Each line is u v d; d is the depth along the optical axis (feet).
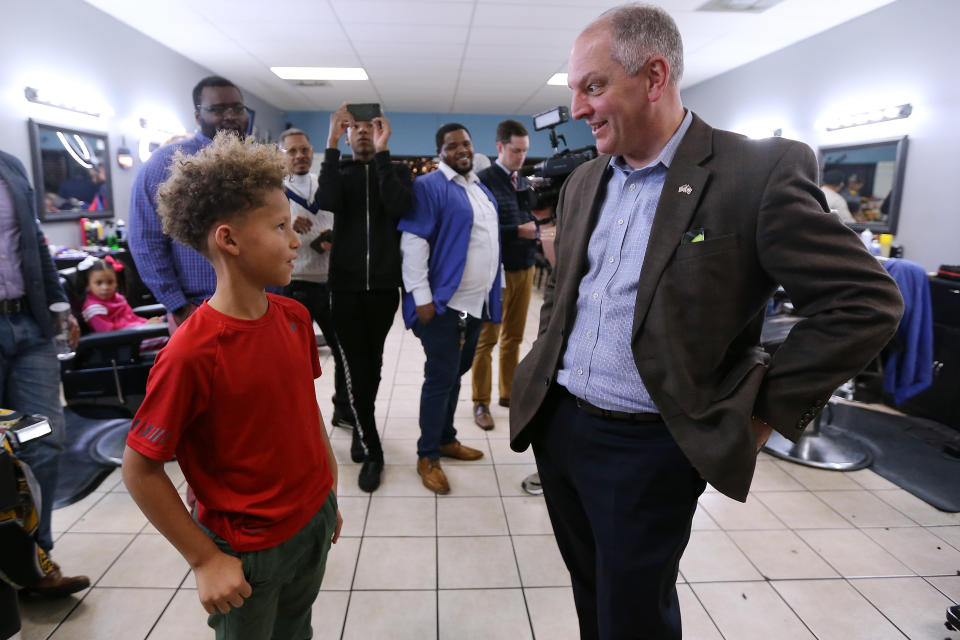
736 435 2.78
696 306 2.91
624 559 3.22
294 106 30.32
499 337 9.96
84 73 14.06
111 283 9.00
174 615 5.10
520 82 23.08
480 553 6.07
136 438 2.50
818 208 2.74
